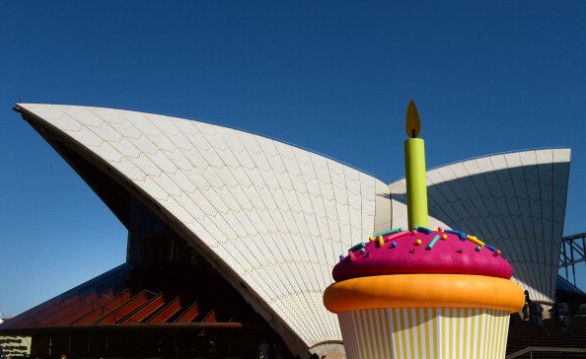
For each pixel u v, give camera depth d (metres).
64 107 28.69
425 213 8.97
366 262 8.17
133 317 26.55
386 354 7.80
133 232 36.25
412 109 9.44
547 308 35.91
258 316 27.59
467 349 7.66
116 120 29.48
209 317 26.61
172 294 28.86
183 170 28.94
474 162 45.16
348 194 36.31
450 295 7.47
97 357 30.19
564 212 41.25
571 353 20.94
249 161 32.59
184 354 28.75
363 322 8.09
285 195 32.28
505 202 41.56
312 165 36.41
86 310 28.08
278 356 27.78
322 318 27.06
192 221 26.91
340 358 26.06
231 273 26.55
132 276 32.12
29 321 28.88
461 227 39.53
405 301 7.57
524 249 38.62
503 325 8.20
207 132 32.62
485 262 7.93
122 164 27.09
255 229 28.89
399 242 8.24
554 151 45.31
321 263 29.95
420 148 9.12
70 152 31.78
